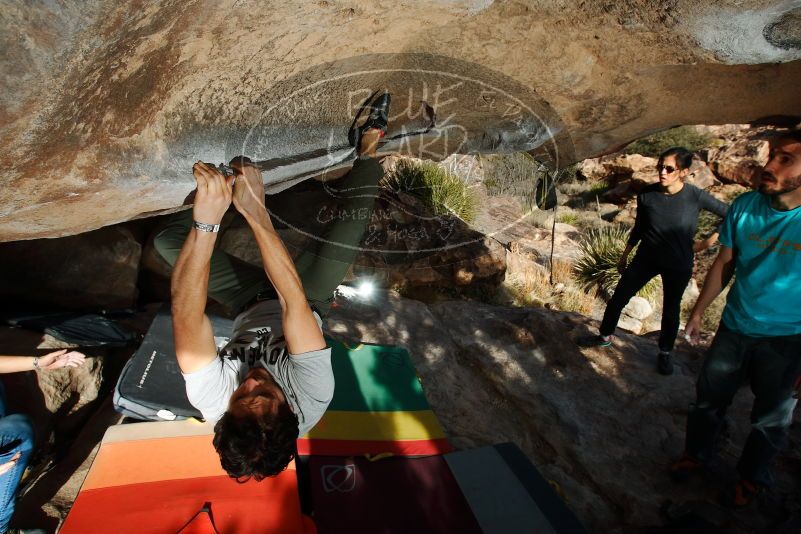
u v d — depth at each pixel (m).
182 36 1.23
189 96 1.45
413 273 4.54
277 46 1.38
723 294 7.23
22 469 2.01
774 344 2.29
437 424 2.64
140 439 2.24
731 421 3.08
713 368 2.47
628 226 9.76
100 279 3.20
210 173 1.31
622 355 3.71
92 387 2.78
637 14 1.59
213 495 2.01
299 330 1.44
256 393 1.39
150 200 1.87
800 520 2.46
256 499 2.01
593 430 3.04
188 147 1.62
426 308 4.05
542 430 3.02
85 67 1.17
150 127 1.49
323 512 2.09
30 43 1.07
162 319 2.89
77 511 1.91
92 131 1.39
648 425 3.11
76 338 2.83
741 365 2.41
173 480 2.06
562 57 1.77
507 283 5.46
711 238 3.38
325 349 1.47
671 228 3.28
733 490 2.55
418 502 2.18
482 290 4.98
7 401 2.28
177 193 1.86
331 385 1.52
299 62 1.50
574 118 2.15
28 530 2.06
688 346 3.97
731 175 10.61
